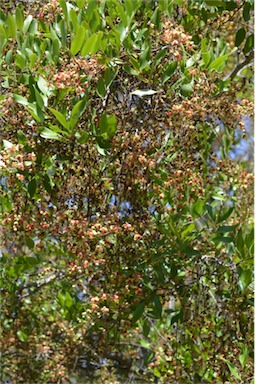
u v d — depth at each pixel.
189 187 1.21
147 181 1.20
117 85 1.20
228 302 1.27
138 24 1.23
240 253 1.22
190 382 1.33
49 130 1.08
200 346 1.33
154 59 1.16
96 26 1.12
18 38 1.12
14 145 1.11
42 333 1.65
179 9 1.29
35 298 1.62
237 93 1.37
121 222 1.17
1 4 1.30
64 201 1.16
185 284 1.29
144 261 1.20
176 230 1.19
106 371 1.60
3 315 1.59
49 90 1.09
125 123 1.17
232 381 1.23
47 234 1.19
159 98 1.15
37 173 1.16
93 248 1.14
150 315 1.26
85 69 1.09
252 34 1.38
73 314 1.38
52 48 1.11
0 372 1.62
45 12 1.20
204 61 1.19
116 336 1.38
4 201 1.21
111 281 1.18
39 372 1.63
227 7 1.33
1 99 1.14
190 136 1.20
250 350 1.26
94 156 1.16
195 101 1.14
